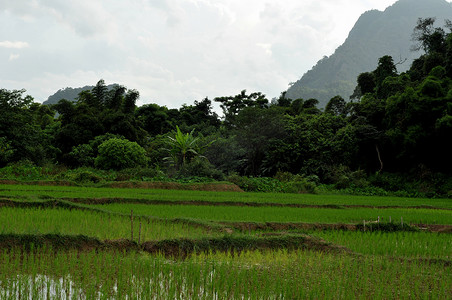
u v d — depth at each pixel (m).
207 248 9.31
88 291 6.27
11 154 31.67
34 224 10.52
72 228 10.32
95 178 27.92
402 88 42.44
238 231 12.05
